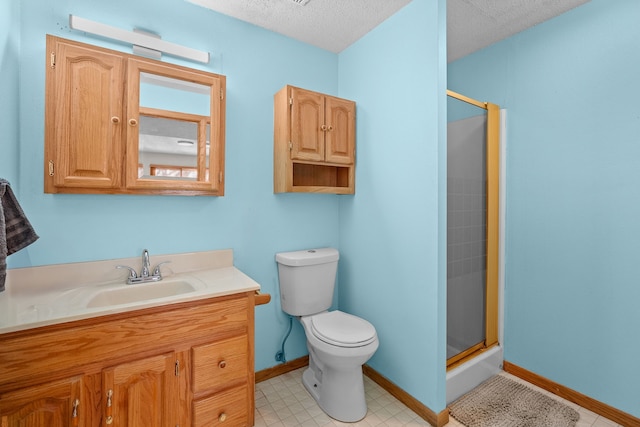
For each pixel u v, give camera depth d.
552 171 1.85
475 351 2.01
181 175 1.57
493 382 1.95
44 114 1.34
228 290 1.34
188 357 1.26
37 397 0.99
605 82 1.62
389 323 1.86
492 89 2.16
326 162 1.99
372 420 1.60
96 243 1.48
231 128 1.85
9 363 0.95
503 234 2.10
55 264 1.38
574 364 1.75
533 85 1.94
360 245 2.12
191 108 1.60
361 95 2.10
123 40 1.49
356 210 2.15
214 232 1.81
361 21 1.90
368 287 2.04
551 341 1.86
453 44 2.17
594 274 1.67
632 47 1.52
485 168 2.06
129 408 1.13
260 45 1.95
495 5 1.74
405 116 1.74
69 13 1.39
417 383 1.66
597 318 1.66
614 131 1.59
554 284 1.84
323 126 1.97
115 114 1.37
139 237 1.58
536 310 1.94
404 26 1.74
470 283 1.97
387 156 1.88
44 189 1.27
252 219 1.94
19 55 1.29
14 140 1.27
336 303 2.36
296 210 2.13
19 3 1.29
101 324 1.09
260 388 1.89
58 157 1.26
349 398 1.60
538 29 1.91
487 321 2.06
